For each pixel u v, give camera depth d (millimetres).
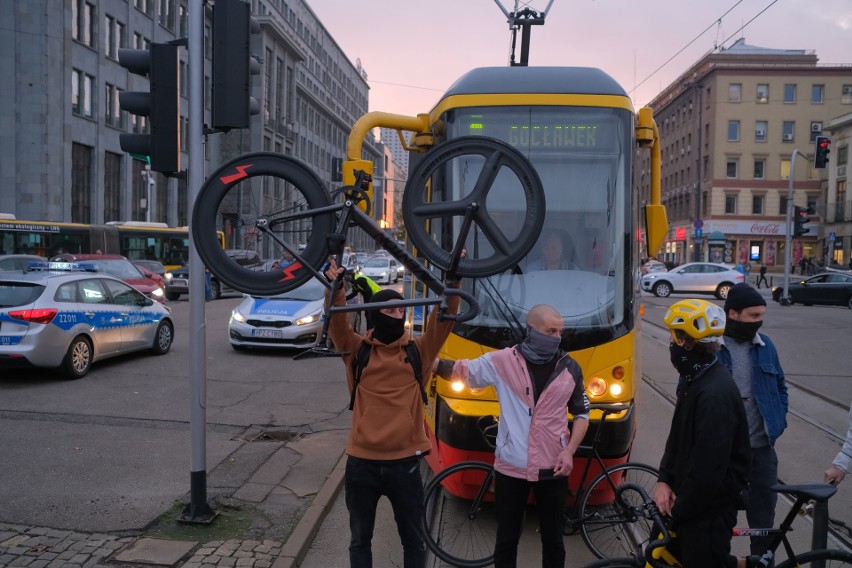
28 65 37125
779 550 5137
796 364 13031
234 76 4938
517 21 12797
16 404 8852
